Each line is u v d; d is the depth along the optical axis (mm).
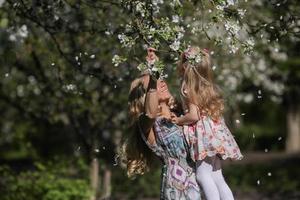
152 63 6914
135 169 7461
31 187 13453
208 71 7223
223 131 7203
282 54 16703
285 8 9070
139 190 17375
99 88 12586
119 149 7520
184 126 7211
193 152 7129
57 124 15609
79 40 10648
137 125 7367
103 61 10281
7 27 10773
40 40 11609
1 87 16625
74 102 12859
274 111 40406
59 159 15227
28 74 13773
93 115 13305
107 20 9406
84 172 15031
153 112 7062
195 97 7141
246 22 8469
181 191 7160
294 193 18969
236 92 15695
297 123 33750
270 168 24234
